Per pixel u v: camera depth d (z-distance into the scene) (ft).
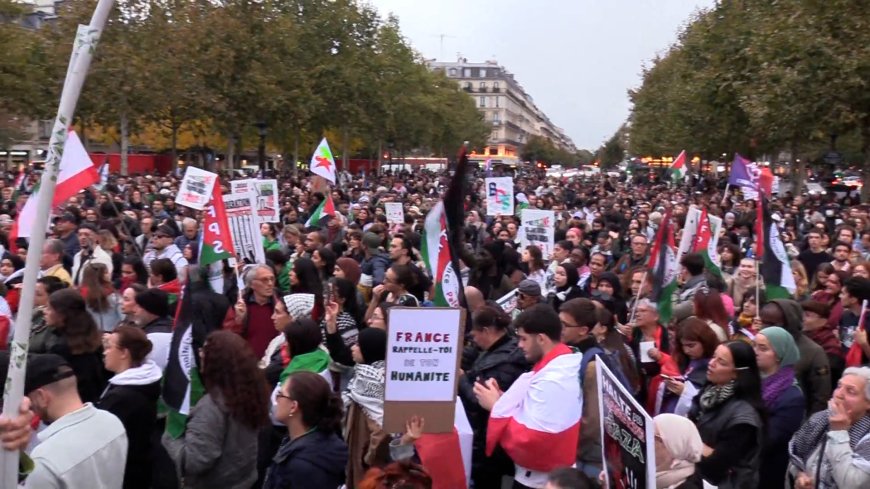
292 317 26.43
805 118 102.78
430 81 290.76
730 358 18.17
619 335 22.84
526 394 17.97
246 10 150.30
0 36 124.26
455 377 16.94
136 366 18.52
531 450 17.52
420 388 16.80
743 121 139.13
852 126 103.65
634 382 22.03
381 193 109.60
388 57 216.54
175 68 130.41
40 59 131.23
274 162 279.28
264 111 153.79
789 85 100.07
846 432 16.75
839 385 17.07
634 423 13.09
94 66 122.11
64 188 29.86
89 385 21.53
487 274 38.42
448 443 18.06
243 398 16.97
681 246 37.81
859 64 95.71
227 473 17.21
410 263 34.32
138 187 87.56
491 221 75.00
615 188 181.78
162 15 132.26
